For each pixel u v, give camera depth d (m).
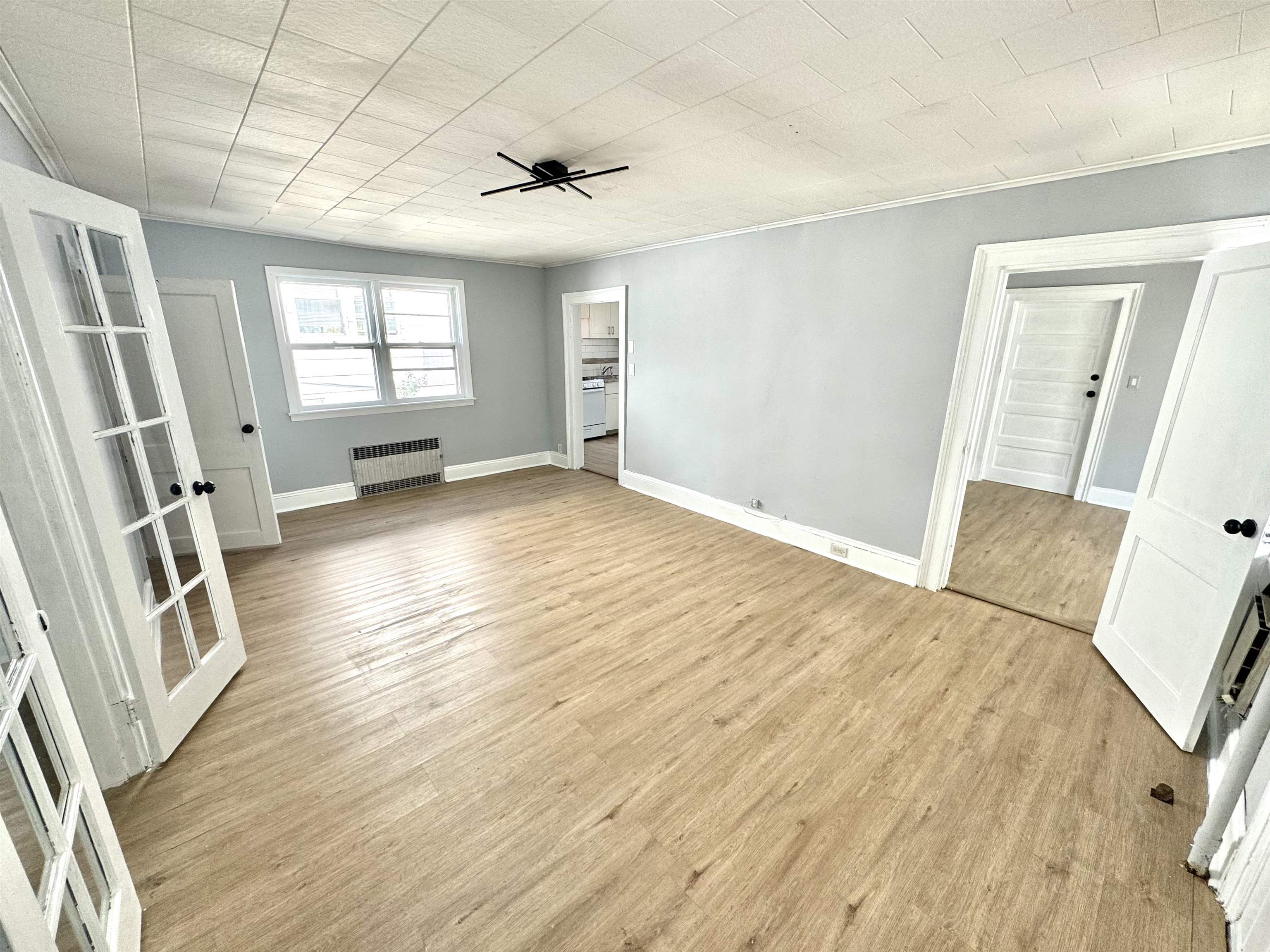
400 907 1.42
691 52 1.55
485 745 2.01
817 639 2.76
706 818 1.70
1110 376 4.86
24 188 1.49
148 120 2.01
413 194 3.06
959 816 1.71
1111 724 2.13
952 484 3.14
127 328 1.90
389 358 5.14
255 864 1.53
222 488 3.74
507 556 3.82
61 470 1.58
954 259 2.93
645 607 3.09
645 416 5.23
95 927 1.11
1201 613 1.96
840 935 1.36
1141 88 1.69
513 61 1.60
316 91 1.79
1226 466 1.92
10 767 0.97
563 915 1.41
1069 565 3.71
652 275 4.82
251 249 4.23
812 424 3.80
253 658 2.55
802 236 3.62
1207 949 1.33
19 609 1.08
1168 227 2.27
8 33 1.41
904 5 1.31
